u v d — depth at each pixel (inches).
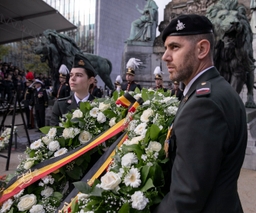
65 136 86.5
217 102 45.9
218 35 219.0
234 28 210.4
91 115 89.3
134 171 56.5
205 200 43.1
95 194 54.1
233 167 49.0
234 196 49.2
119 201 55.4
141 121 71.4
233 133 46.8
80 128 89.4
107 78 507.2
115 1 1434.5
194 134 44.1
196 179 42.2
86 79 120.4
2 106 548.4
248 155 202.4
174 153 54.9
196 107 45.7
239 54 227.6
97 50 1360.7
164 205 48.0
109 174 58.1
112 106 92.0
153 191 54.6
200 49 53.1
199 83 50.8
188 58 52.9
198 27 52.7
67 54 393.1
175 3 643.5
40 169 81.7
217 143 43.3
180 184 44.1
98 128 89.0
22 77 735.7
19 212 76.5
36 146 87.4
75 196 68.4
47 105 381.4
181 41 53.1
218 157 43.2
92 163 89.2
